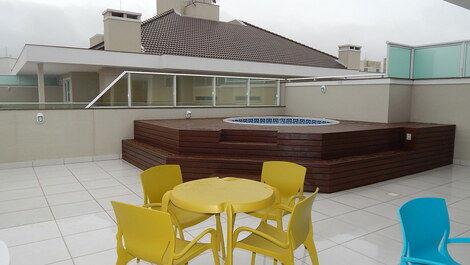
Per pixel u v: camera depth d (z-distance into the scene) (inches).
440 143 268.2
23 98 783.7
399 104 296.5
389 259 115.6
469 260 115.6
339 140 210.8
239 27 868.0
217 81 346.3
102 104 291.7
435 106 293.6
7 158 255.4
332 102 335.0
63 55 448.1
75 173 241.1
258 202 91.7
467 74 282.2
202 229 138.8
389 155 224.1
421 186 211.3
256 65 590.9
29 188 201.6
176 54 543.8
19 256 115.7
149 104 311.1
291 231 79.7
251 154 212.5
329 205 171.8
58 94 809.5
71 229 139.8
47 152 268.5
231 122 282.7
